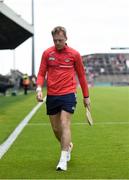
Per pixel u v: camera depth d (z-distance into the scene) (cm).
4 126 2011
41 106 3222
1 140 1584
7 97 4703
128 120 2227
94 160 1212
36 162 1195
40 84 1103
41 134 1733
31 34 5009
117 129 1877
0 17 3950
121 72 12925
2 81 5984
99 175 1042
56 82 1092
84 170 1092
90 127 1948
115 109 2919
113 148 1398
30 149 1393
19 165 1158
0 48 5850
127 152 1327
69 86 1095
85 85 1125
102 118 2323
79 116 2436
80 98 4225
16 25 4372
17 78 6869
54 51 1095
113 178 1014
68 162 1183
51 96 1097
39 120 2256
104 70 12875
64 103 1086
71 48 1105
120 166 1136
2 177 1028
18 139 1606
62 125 1084
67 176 1033
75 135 1700
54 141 1549
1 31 4747
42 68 1105
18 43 5578
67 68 1094
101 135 1695
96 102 3631
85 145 1465
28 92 6175
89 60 12900
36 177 1026
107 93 5422
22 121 2219
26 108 3048
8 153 1327
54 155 1291
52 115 1114
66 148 1090
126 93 5397
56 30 1080
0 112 2731
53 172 1073
